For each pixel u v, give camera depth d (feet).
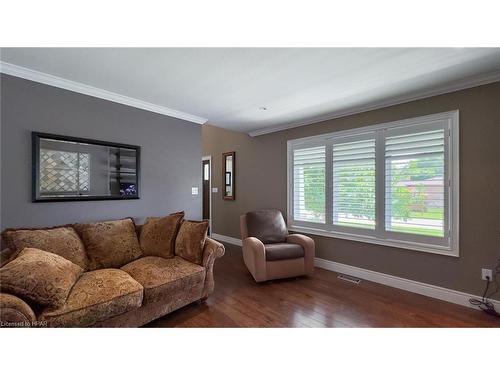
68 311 4.83
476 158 7.63
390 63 6.69
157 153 10.57
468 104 7.79
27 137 7.23
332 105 10.09
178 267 7.34
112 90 8.71
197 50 6.11
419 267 8.86
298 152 12.98
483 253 7.52
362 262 10.46
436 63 6.66
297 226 12.94
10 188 6.96
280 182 13.87
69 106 8.05
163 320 6.92
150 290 6.23
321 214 11.91
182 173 11.53
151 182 10.35
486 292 7.48
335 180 11.37
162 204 10.74
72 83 7.96
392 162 9.54
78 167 8.20
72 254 6.72
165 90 8.66
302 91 8.71
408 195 9.11
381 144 9.86
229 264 12.39
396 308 7.67
